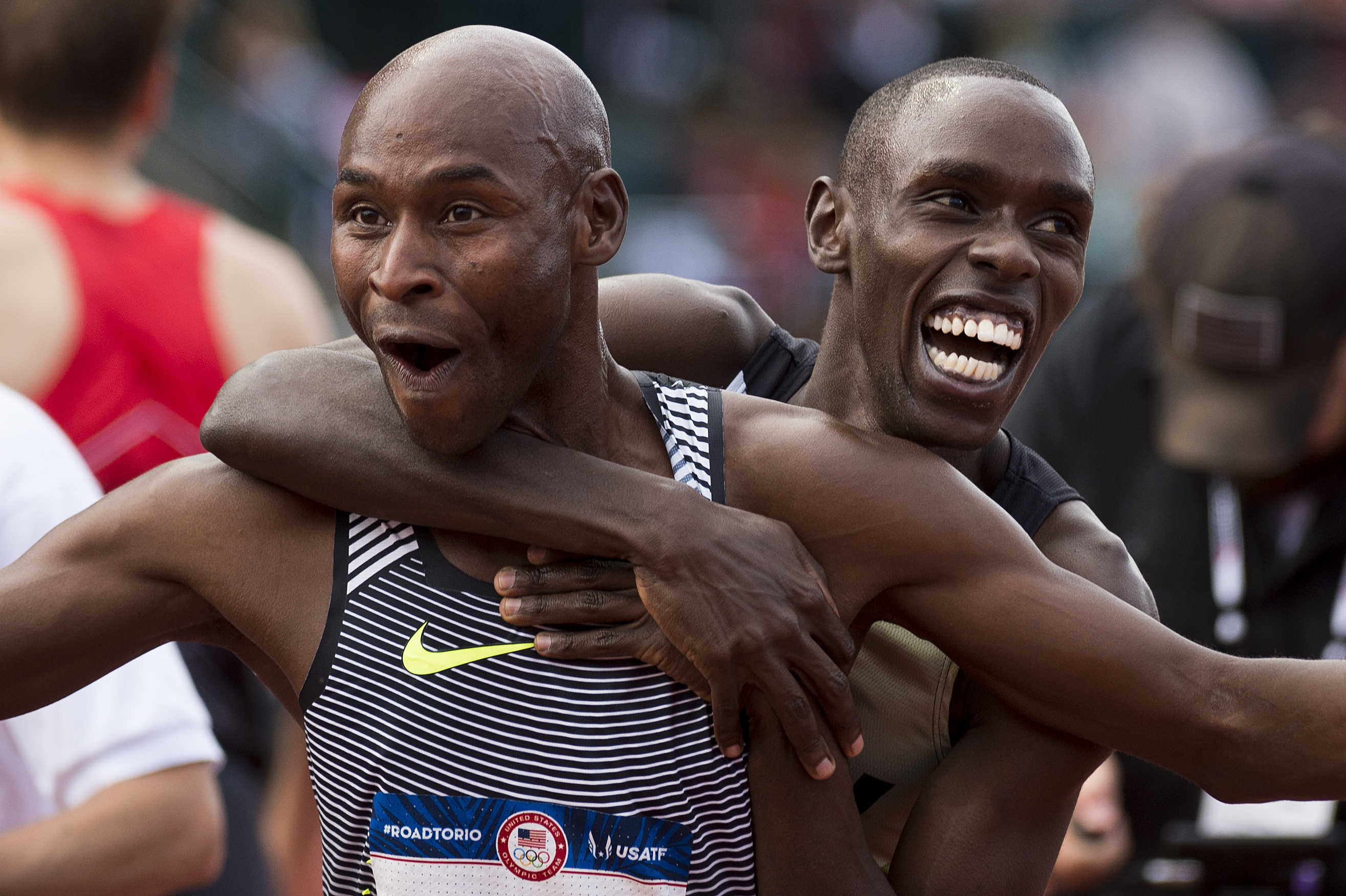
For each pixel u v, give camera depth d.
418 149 5.05
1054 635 5.61
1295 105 34.03
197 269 10.04
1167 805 10.53
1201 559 10.83
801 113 33.00
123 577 5.68
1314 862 10.21
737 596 5.41
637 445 5.85
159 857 7.23
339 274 5.28
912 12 34.06
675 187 31.11
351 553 5.54
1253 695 5.59
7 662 5.54
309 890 11.50
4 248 9.45
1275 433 10.37
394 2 30.61
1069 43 34.03
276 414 5.57
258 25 26.73
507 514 5.41
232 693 9.80
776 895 5.73
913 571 5.71
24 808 7.50
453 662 5.41
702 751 5.50
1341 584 10.52
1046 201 5.84
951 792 5.98
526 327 5.20
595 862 5.38
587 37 31.97
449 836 5.38
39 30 9.50
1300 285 10.29
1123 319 11.44
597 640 5.43
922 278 5.91
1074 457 11.37
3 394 7.47
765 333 7.35
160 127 22.44
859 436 5.88
